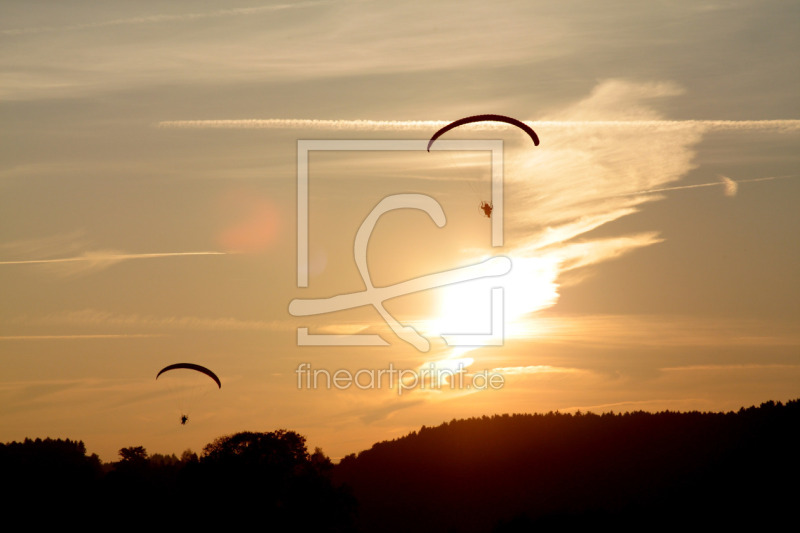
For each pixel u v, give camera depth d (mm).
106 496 73438
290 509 63500
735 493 87938
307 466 67438
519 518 87000
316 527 63219
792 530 77375
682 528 81562
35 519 72188
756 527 79188
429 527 90875
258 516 62438
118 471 78062
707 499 87625
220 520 62312
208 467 64438
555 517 86625
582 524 84938
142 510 71125
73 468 82438
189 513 63625
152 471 91062
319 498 64062
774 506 83062
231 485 62938
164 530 65938
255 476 63562
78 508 73312
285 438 67938
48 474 80562
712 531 80062
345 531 66062
